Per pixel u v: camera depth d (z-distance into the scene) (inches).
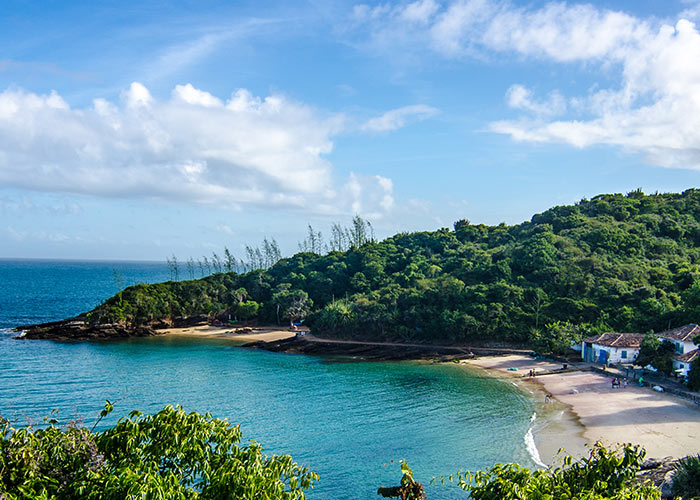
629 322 3868.1
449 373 3410.4
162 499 458.0
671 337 3095.5
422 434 2119.8
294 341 4554.6
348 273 6378.0
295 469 555.5
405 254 6476.4
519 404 2568.9
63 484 499.5
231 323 6018.7
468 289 4576.8
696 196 6865.2
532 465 1764.3
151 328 5369.1
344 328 4758.9
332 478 1701.5
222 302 6245.1
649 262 4918.8
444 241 6688.0
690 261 5108.3
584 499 522.6
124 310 5285.4
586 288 4320.9
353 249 7057.1
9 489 478.9
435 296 4648.1
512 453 1882.4
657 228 5812.0
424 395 2795.3
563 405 2504.9
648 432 2012.8
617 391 2689.5
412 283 5305.1
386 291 5128.0
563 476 629.3
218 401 2669.8
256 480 502.6
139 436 555.8
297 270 6781.5
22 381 3058.6
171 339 5024.6
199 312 5994.1
